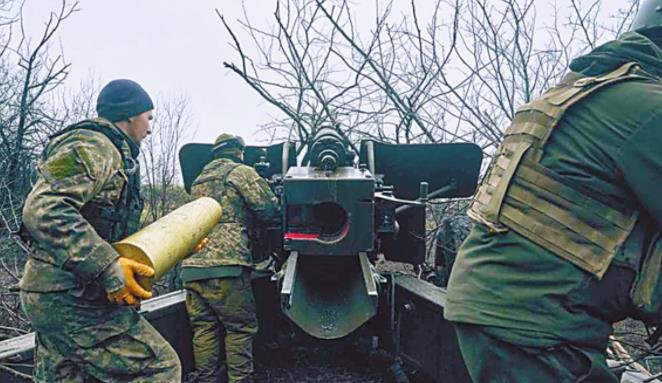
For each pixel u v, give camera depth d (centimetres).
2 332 466
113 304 202
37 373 203
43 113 696
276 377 384
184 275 339
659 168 134
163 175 865
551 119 152
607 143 141
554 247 145
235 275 335
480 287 157
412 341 356
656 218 138
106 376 200
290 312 285
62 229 180
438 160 441
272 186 394
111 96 223
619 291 143
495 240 156
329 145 358
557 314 144
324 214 302
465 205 588
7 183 605
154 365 207
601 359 146
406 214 390
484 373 156
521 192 153
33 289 195
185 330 360
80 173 188
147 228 206
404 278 392
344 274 338
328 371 394
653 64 155
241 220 347
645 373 259
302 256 319
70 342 195
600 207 143
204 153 449
